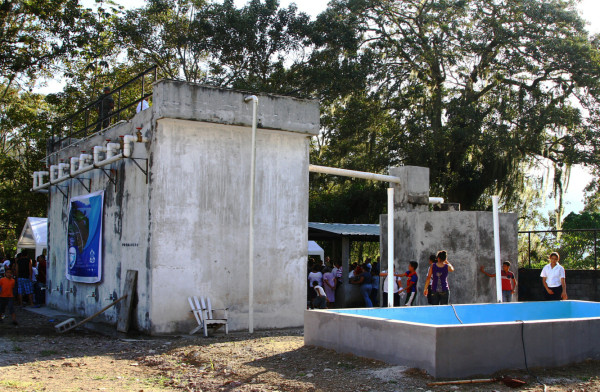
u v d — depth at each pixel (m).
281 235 13.24
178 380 7.77
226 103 12.43
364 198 32.72
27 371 8.25
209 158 12.45
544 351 7.56
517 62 30.77
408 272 13.23
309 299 17.97
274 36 32.19
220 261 12.41
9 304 13.97
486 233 14.95
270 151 13.28
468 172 31.27
